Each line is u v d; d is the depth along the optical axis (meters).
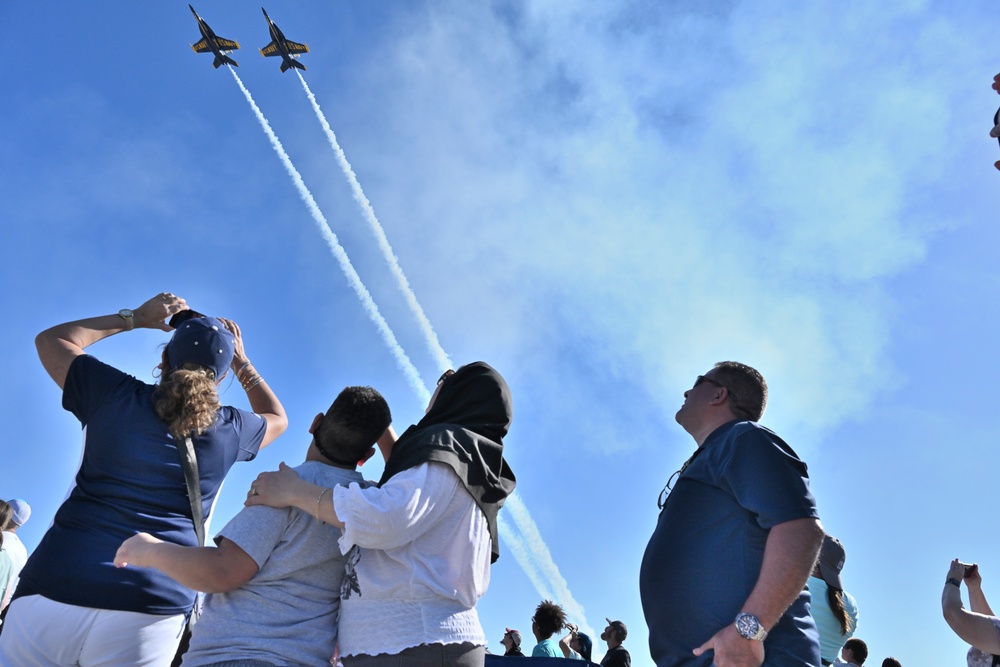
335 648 4.07
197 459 4.42
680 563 4.02
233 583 3.70
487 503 4.15
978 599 5.96
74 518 4.13
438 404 4.45
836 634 5.70
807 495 3.80
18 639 3.93
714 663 3.74
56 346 4.63
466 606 3.91
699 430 4.68
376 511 3.63
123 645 3.98
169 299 5.14
